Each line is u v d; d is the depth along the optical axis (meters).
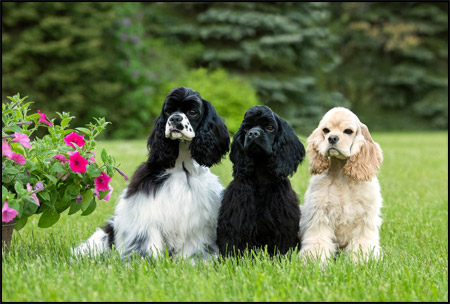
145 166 5.53
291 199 5.41
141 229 5.22
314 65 35.44
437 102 40.53
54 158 5.16
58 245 5.98
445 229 7.18
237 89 27.27
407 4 40.94
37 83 27.75
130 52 29.92
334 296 3.92
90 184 5.40
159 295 3.90
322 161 5.65
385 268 4.86
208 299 3.86
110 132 29.41
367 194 5.51
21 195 4.72
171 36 33.44
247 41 32.22
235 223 5.25
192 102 5.23
